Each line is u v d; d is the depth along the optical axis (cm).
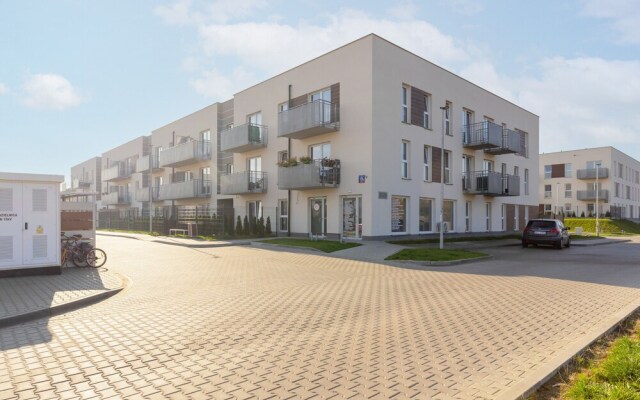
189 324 617
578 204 5444
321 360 462
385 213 1938
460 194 2394
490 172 2395
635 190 6216
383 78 1948
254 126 2444
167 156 3259
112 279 988
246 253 1623
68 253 1170
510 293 849
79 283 932
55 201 1051
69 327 612
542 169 5800
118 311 710
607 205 5219
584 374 407
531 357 468
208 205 3011
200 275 1094
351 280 1013
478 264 1367
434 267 1280
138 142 4103
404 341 528
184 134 3338
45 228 1038
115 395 377
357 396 370
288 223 2306
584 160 5419
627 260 1520
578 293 850
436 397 367
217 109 2945
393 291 870
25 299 759
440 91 2281
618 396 340
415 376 415
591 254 1778
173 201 3312
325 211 2120
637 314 660
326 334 561
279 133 2192
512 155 2931
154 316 669
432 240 2033
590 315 662
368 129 1900
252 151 2597
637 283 980
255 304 748
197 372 430
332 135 2077
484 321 625
